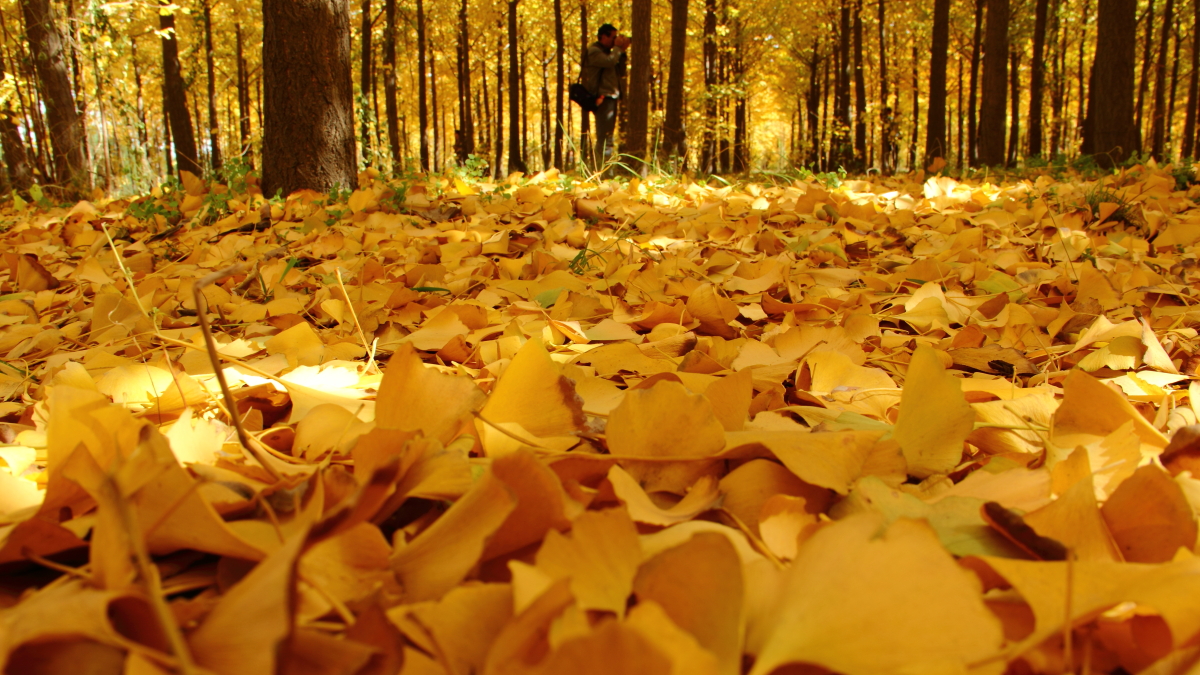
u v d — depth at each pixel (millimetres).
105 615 628
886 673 650
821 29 25547
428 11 24391
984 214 4613
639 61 10734
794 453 1058
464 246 3699
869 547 739
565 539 770
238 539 775
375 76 19969
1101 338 1997
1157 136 20734
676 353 1991
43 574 916
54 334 2438
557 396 1205
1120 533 937
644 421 1131
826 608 701
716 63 26500
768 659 671
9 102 11039
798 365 1747
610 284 3004
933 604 683
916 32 27328
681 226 4480
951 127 34281
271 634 600
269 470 1040
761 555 892
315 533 728
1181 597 688
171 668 626
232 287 3117
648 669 547
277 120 6234
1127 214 4492
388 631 661
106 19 11133
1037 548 854
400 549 849
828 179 6633
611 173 8602
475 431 1245
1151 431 1206
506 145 41500
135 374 1574
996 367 1949
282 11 6086
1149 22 21594
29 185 10891
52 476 916
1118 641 755
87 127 10602
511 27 22172
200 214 5113
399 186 5773
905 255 3998
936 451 1194
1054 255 3602
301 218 5082
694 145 22656
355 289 2686
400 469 934
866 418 1399
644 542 875
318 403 1446
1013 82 24750
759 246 3984
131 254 4316
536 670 555
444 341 2000
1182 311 2496
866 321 2234
